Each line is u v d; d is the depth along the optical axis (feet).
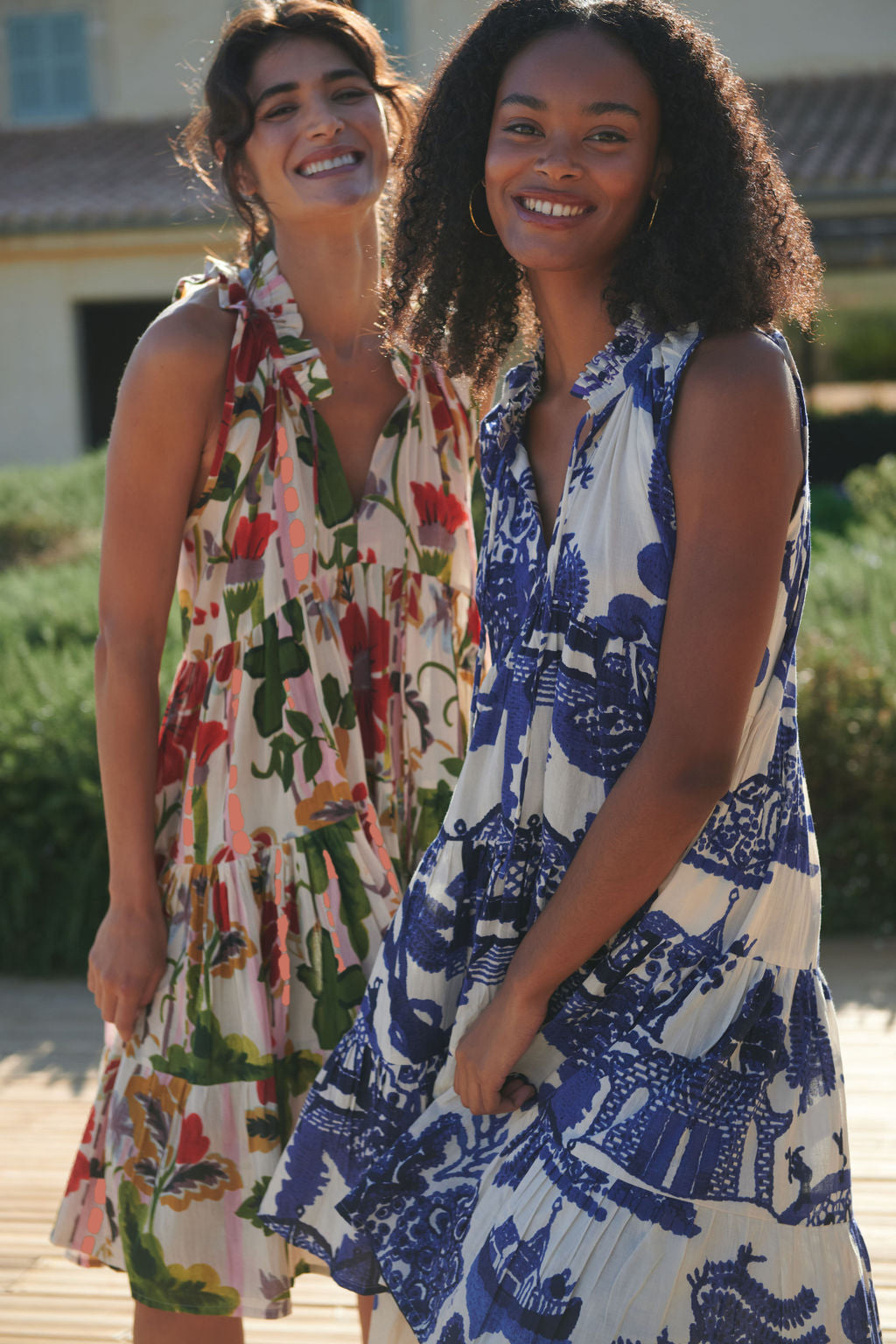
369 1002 5.35
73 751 13.70
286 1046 5.91
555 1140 4.46
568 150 4.50
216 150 6.08
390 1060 5.18
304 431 5.98
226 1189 5.82
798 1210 4.37
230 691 5.95
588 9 4.57
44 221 50.44
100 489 34.99
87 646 17.58
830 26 58.44
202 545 5.98
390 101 6.18
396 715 6.33
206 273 6.00
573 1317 4.21
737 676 4.20
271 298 5.95
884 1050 10.62
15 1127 9.96
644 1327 4.19
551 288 4.81
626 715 4.50
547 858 4.67
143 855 5.91
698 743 4.21
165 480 5.74
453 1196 4.87
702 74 4.49
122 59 61.41
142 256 51.88
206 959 5.88
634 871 4.29
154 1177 5.89
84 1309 7.66
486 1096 4.70
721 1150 4.30
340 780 5.97
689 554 4.24
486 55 4.77
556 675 4.65
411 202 5.19
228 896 5.89
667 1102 4.32
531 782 4.73
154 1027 5.96
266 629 5.92
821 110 54.95
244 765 5.91
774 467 4.17
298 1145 5.42
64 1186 9.06
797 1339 4.34
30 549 30.12
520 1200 4.45
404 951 5.17
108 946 5.94
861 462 50.88
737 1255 4.28
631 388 4.43
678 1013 4.38
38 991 13.07
